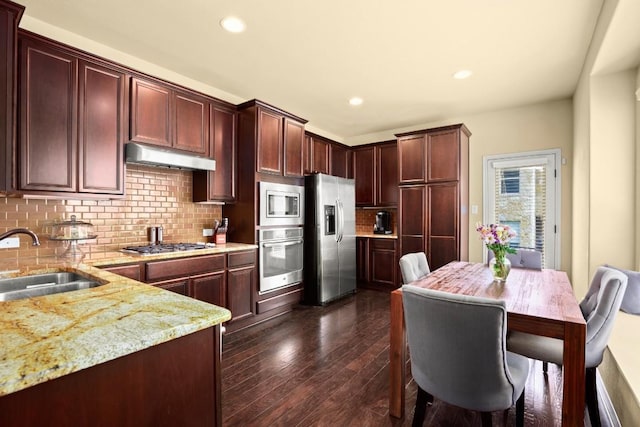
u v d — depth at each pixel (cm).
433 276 238
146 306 112
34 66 217
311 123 501
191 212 345
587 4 216
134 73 270
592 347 166
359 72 323
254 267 340
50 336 86
